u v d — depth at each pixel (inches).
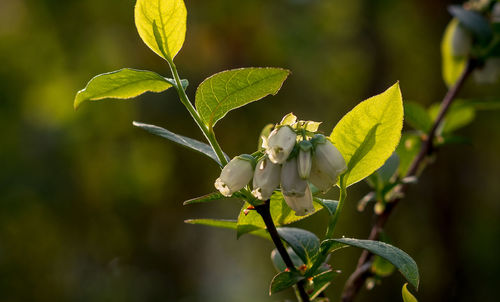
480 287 244.5
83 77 259.4
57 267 255.0
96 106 250.8
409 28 264.5
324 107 274.7
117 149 261.0
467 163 260.7
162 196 270.2
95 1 257.9
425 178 252.2
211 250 308.5
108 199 260.2
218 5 248.5
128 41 255.6
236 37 251.1
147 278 266.2
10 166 245.3
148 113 250.2
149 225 270.4
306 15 262.8
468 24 120.5
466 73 127.5
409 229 252.8
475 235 257.9
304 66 266.1
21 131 253.8
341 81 275.3
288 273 67.0
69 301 251.8
